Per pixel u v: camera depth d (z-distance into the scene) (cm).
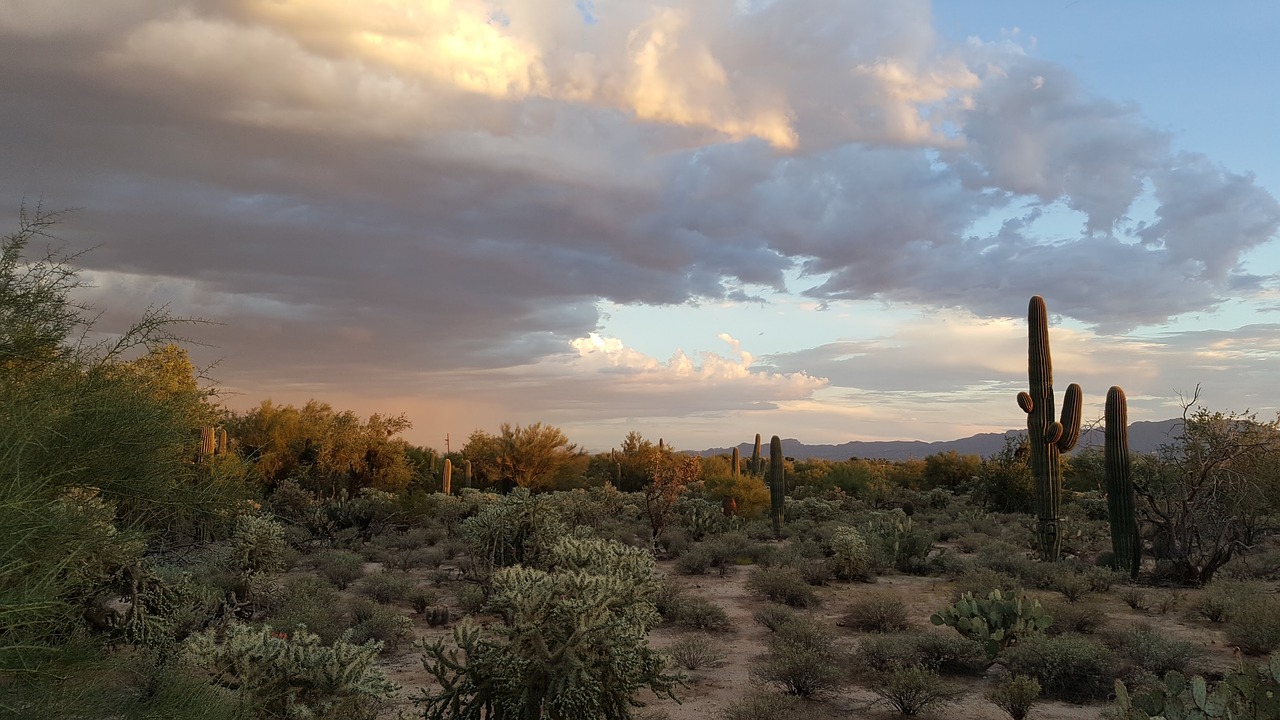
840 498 4272
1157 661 998
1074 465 3694
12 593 332
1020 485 3397
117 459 505
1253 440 1819
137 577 639
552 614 623
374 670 660
